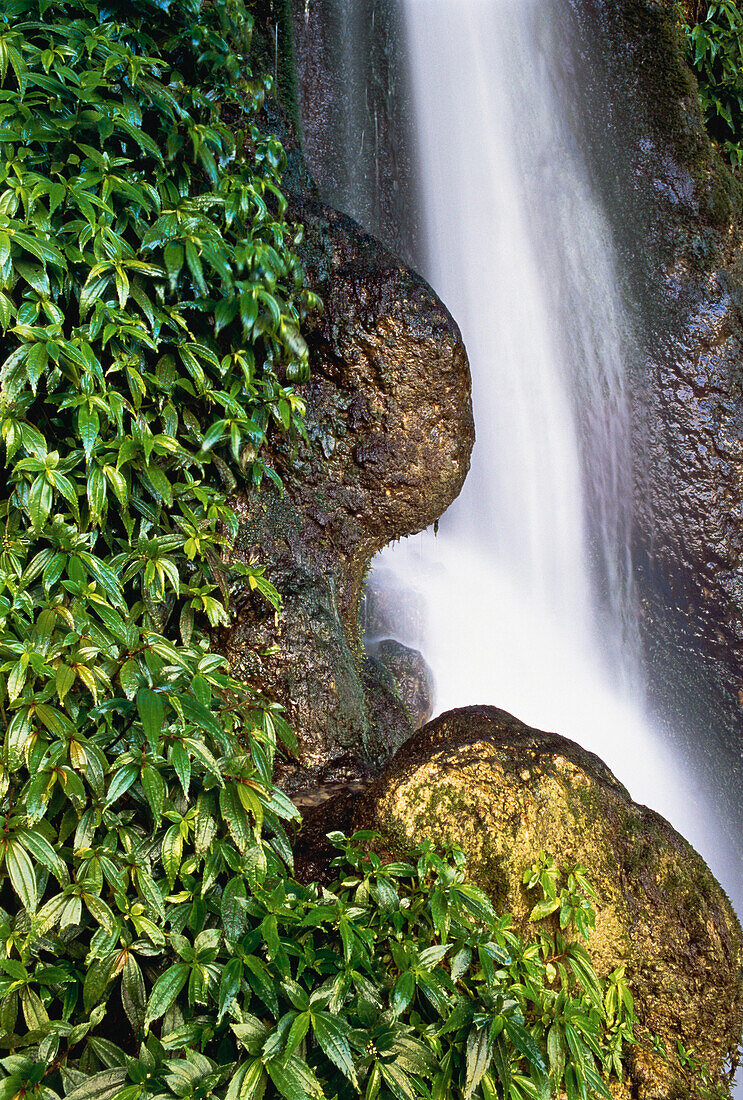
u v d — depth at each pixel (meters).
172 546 2.63
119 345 2.62
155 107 2.83
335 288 3.90
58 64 2.54
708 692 6.85
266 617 3.43
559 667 6.65
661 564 7.00
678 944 2.75
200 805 2.30
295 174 4.18
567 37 7.28
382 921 2.39
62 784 2.14
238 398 3.04
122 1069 2.05
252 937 2.20
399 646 5.04
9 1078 1.96
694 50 7.27
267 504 3.69
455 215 7.09
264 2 4.95
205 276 2.80
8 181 2.38
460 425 4.08
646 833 2.83
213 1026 2.13
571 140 7.29
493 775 2.60
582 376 7.17
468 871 2.50
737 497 6.82
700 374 6.85
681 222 6.96
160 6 2.92
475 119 7.32
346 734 3.50
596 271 7.17
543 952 2.51
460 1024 2.21
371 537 4.11
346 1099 2.12
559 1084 2.32
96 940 2.12
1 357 2.48
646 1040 2.70
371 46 6.79
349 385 3.93
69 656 2.25
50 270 2.45
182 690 2.35
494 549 6.71
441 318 3.96
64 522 2.46
